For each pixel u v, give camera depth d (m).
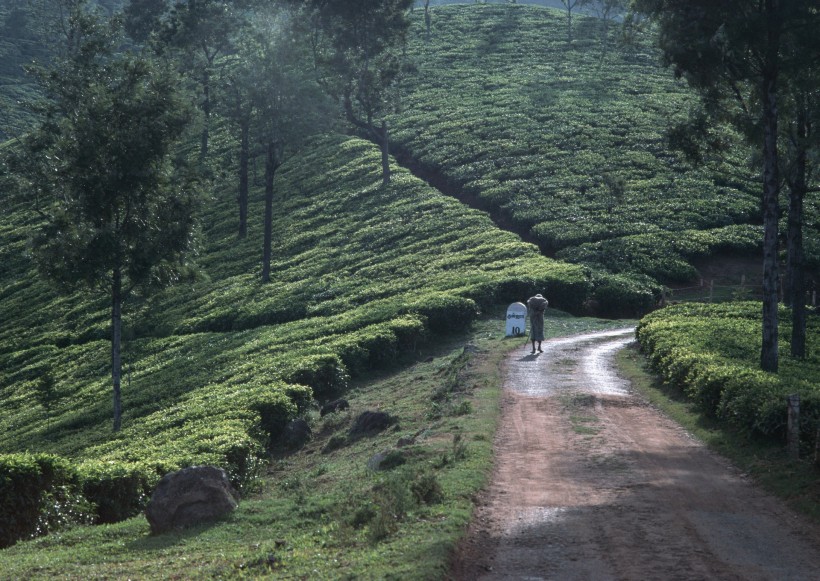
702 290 58.53
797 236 34.75
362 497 15.92
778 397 19.56
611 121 96.31
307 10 72.06
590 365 33.50
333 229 76.19
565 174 80.69
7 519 17.09
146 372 50.44
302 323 52.72
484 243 64.94
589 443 20.27
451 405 25.94
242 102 69.19
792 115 32.75
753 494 15.70
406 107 110.75
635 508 14.50
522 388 28.45
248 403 30.56
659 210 71.06
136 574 12.30
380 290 57.28
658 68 123.12
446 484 15.70
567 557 11.85
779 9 27.00
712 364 25.31
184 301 67.31
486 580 10.94
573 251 62.81
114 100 38.41
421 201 77.75
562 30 149.38
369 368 40.44
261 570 11.66
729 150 34.06
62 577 12.53
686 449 19.84
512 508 14.53
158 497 15.89
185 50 86.31
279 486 21.83
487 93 112.88
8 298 78.50
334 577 10.86
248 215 86.12
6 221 98.62
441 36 149.50
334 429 28.97
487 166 84.81
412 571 10.74
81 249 37.72
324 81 75.12
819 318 42.44
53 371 57.16
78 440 38.94
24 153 59.88
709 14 28.36
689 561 11.66
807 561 11.74
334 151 98.38
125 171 37.69
